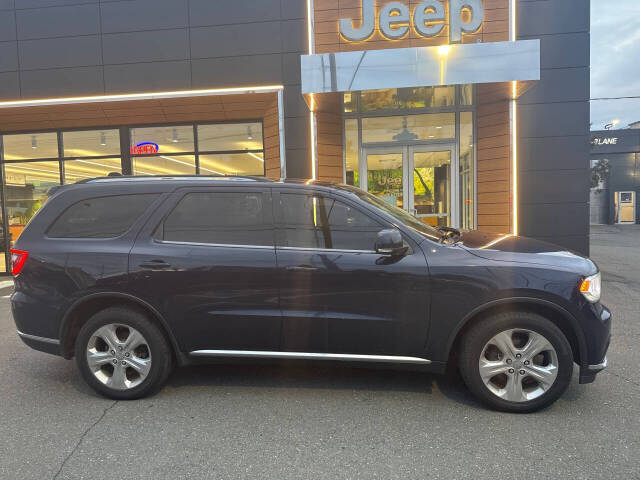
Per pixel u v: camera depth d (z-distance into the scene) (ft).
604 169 107.55
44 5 29.32
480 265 10.27
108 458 8.74
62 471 8.32
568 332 10.50
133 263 11.02
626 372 12.70
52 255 11.37
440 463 8.43
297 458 8.66
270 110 29.86
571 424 9.81
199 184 11.55
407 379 12.32
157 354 11.14
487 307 10.20
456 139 30.66
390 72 23.62
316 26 27.99
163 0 28.71
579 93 26.71
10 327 18.34
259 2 28.25
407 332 10.55
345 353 10.88
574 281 10.07
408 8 27.43
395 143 31.22
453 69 23.26
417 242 10.69
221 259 10.89
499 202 28.32
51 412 10.71
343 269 10.59
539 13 26.66
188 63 28.84
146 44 28.99
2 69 29.86
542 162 27.27
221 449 9.00
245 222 11.19
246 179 11.62
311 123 28.66
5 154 33.35
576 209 27.17
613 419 10.01
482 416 10.23
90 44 29.27
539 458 8.55
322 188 11.25
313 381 12.26
